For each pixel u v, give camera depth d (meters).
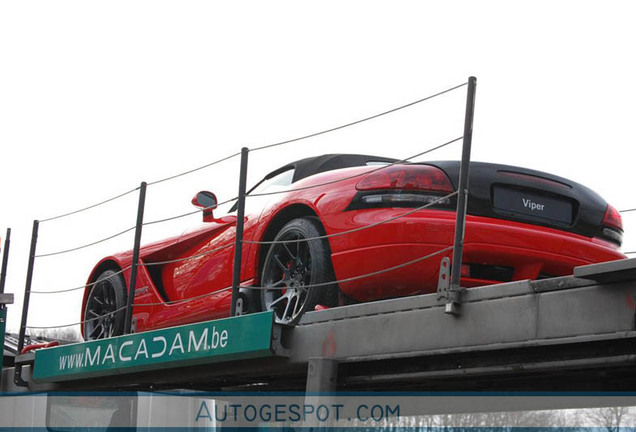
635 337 3.01
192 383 5.91
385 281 4.81
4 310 6.23
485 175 4.89
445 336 3.63
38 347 6.44
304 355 4.27
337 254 4.95
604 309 3.10
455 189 4.82
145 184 5.82
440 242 4.70
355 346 4.01
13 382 6.36
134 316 6.96
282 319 5.06
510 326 3.40
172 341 4.83
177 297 6.59
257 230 5.67
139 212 5.80
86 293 7.51
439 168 4.86
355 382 4.24
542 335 3.29
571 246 4.95
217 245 6.17
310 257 5.16
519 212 4.95
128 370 5.16
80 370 5.53
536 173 5.04
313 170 5.84
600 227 5.20
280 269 5.41
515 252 4.79
